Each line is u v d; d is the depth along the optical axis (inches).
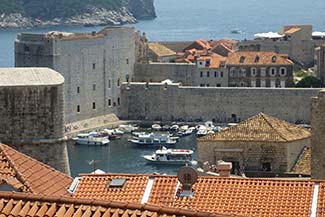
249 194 2657.5
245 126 6156.5
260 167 6003.9
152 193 2731.3
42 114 3398.1
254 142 5999.0
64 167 3472.0
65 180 2706.7
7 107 3363.7
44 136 3410.4
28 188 2425.0
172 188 2733.8
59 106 3442.4
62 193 2561.5
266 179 2716.5
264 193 2662.4
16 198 1940.2
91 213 1865.2
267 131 6063.0
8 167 2508.6
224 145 6072.8
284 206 2596.0
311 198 2610.7
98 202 1899.6
